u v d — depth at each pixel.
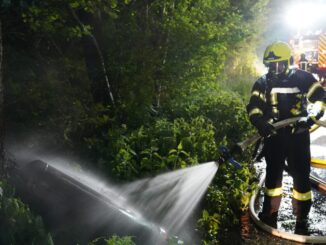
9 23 5.35
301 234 3.94
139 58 5.75
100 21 5.67
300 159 4.12
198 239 3.77
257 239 3.84
